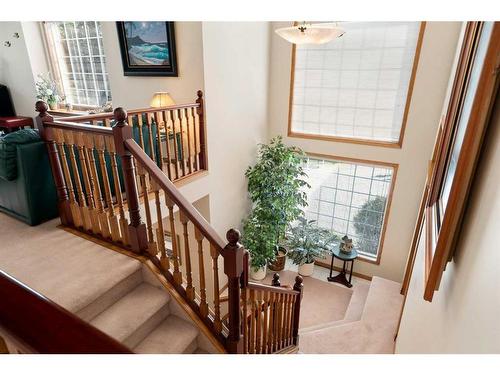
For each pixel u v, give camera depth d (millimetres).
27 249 2541
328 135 5570
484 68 1010
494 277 927
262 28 5070
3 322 501
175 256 2391
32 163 2707
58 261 2410
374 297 4785
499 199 978
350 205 5879
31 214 2826
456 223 1223
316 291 5617
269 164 5305
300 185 5555
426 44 4387
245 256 2213
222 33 4199
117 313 2240
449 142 1891
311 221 5965
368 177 5551
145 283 2523
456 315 1273
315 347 3873
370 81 4988
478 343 967
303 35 3096
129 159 2240
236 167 5152
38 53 6051
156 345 2238
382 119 5086
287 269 6191
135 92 4711
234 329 2303
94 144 2373
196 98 4207
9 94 6504
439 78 4438
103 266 2367
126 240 2549
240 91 4844
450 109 2043
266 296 2770
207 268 4973
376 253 5867
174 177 3770
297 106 5672
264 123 5793
